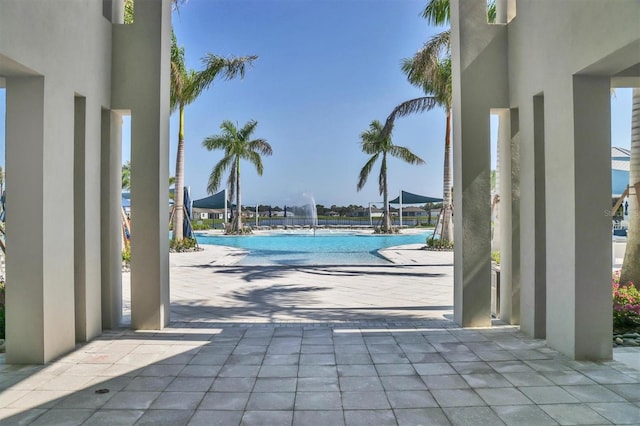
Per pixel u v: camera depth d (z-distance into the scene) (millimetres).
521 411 2852
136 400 3037
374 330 4980
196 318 5672
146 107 4953
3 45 3232
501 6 5422
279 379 3443
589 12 3551
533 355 4020
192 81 14719
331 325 5238
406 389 3230
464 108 5117
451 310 6148
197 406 2938
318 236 25281
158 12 4996
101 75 4781
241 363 3836
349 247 18547
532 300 4645
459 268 5227
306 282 8680
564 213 3971
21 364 3781
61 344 4043
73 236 4297
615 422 2693
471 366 3732
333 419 2746
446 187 16031
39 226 3744
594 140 3814
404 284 8438
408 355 4051
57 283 3971
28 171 3740
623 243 12016
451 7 5496
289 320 5551
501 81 5133
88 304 4531
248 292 7602
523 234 4824
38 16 3643
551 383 3330
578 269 3824
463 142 5117
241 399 3055
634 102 6305
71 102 4168
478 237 5117
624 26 3137
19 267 3770
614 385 3283
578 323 3848
